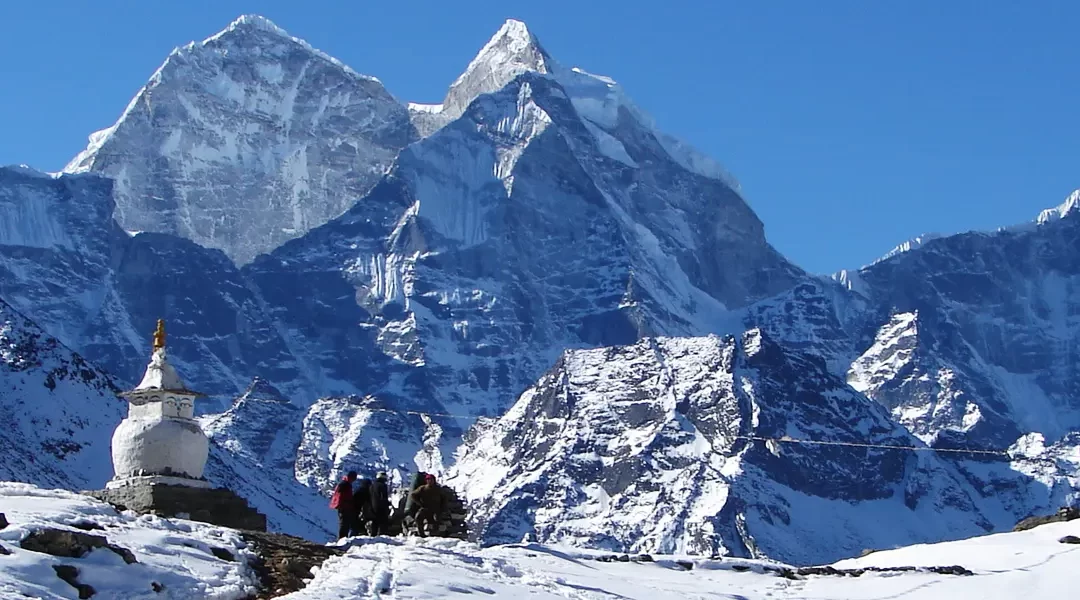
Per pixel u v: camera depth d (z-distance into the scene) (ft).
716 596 188.03
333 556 179.11
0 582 136.98
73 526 162.09
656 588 187.73
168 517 204.74
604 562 205.16
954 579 208.54
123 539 161.99
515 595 166.71
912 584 204.54
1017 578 207.62
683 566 209.05
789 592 197.88
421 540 197.16
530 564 193.06
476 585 167.43
